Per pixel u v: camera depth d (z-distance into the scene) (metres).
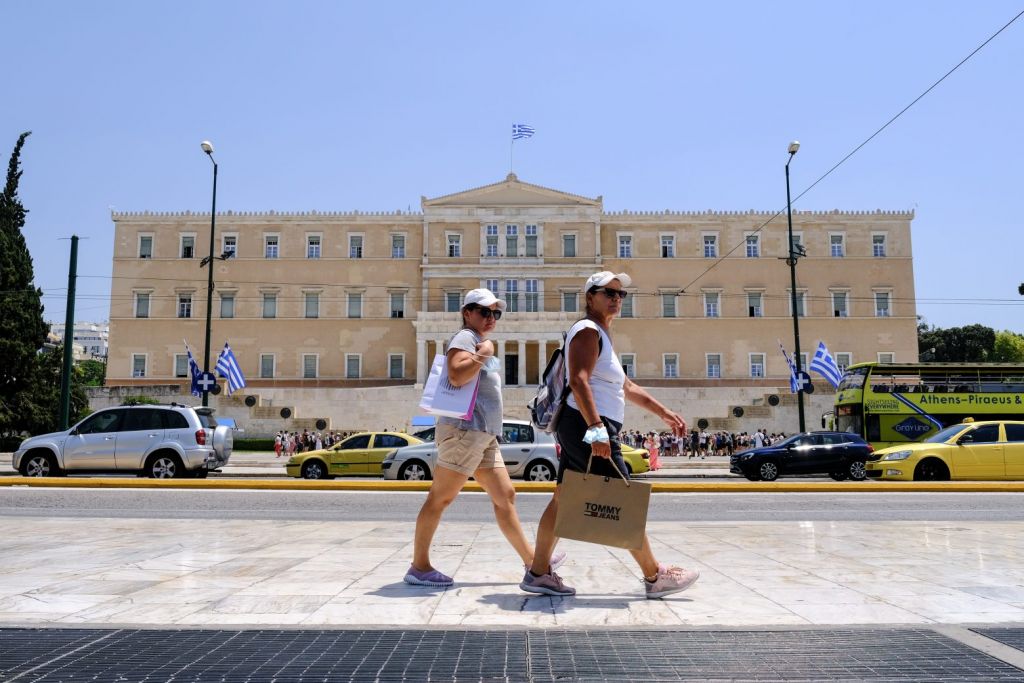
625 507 4.87
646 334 67.56
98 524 9.92
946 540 8.27
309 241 69.00
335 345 67.56
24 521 10.33
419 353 64.12
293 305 67.81
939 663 3.50
